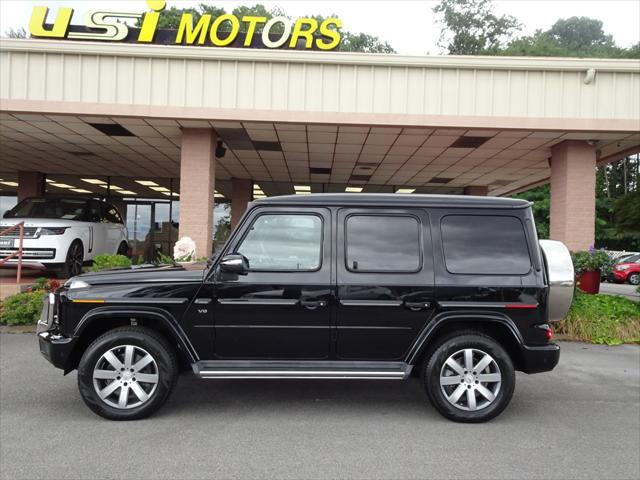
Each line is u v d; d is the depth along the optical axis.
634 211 10.29
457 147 12.82
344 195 4.70
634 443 4.10
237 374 4.39
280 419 4.54
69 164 16.86
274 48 10.79
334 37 10.93
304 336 4.52
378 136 11.87
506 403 4.45
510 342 4.70
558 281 4.75
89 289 4.45
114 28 10.75
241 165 16.38
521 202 4.72
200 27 10.77
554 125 10.64
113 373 4.39
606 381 5.96
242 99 10.56
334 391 5.42
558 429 4.40
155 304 4.43
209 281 4.49
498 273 4.57
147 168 17.41
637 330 8.19
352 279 4.52
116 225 13.29
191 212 11.52
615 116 10.70
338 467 3.59
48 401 4.95
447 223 4.66
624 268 22.95
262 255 4.58
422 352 4.58
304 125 10.98
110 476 3.40
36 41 10.28
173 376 4.47
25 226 10.52
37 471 3.46
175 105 10.52
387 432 4.27
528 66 10.59
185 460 3.66
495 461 3.73
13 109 10.35
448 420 4.57
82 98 10.42
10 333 8.17
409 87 10.66
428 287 4.52
